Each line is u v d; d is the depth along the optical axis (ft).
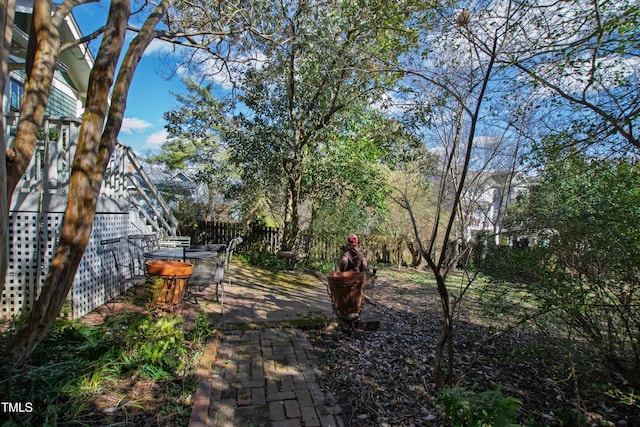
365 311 18.34
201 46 17.67
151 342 10.30
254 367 11.10
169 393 8.88
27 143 7.85
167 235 28.53
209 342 12.48
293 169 30.91
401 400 9.53
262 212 40.19
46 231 13.97
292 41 22.30
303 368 11.14
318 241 35.12
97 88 8.03
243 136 30.25
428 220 36.52
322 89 25.55
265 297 20.15
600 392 9.86
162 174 57.52
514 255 10.55
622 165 10.37
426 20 11.83
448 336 9.97
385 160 29.86
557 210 11.38
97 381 8.75
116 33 8.26
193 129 32.07
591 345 10.10
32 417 6.96
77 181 7.72
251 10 19.08
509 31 9.09
